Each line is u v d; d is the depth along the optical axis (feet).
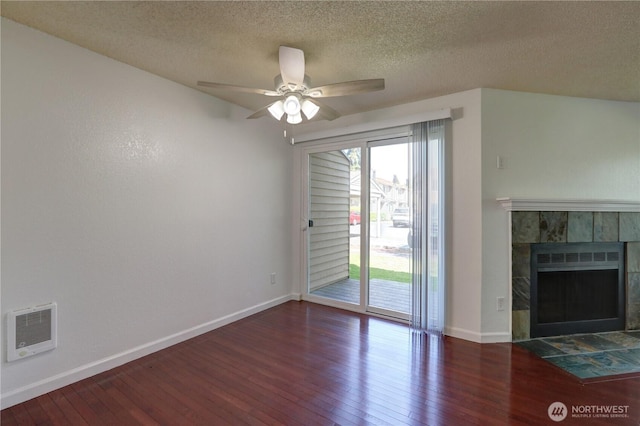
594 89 9.19
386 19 5.87
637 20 5.79
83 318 7.05
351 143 11.85
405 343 9.04
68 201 6.77
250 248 11.38
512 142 9.31
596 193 9.91
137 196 8.04
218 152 10.15
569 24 5.96
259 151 11.73
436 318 9.63
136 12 5.71
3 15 5.79
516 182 9.34
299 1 5.37
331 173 12.51
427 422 5.69
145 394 6.51
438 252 9.59
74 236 6.88
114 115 7.54
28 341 6.20
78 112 6.91
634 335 9.56
